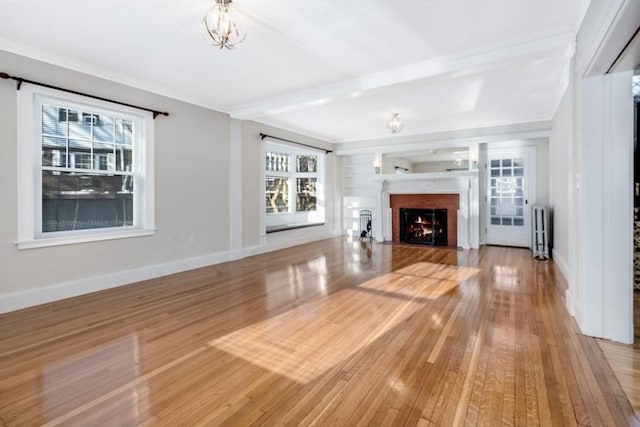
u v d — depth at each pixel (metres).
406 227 7.45
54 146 3.51
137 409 1.72
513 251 6.15
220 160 5.31
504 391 1.83
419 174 7.04
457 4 2.47
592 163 2.49
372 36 2.95
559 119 4.78
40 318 2.96
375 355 2.27
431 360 2.19
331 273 4.60
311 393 1.85
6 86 3.10
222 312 3.11
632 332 2.40
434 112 5.54
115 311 3.14
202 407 1.74
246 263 5.27
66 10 2.53
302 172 7.69
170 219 4.58
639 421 1.59
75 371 2.09
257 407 1.73
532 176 6.38
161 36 2.95
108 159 3.98
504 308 3.13
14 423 1.61
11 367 2.13
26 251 3.25
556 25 2.78
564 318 2.87
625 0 1.58
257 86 4.28
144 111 4.22
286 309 3.19
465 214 6.56
